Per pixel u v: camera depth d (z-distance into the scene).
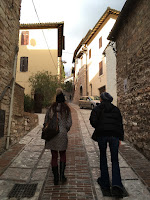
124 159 4.09
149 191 2.71
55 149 2.87
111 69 11.56
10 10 4.63
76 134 6.61
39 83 14.22
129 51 5.62
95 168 3.59
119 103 6.84
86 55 23.89
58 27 16.70
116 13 16.77
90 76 22.08
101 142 2.81
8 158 4.03
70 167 3.63
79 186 2.86
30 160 3.98
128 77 5.70
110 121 2.83
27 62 16.44
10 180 3.03
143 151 4.37
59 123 3.02
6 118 4.61
